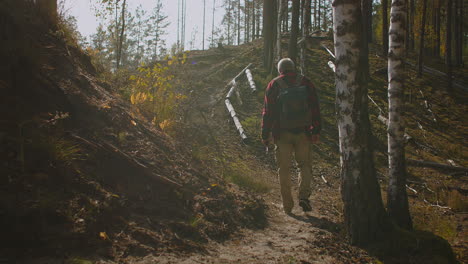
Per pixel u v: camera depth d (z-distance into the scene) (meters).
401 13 5.12
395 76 4.98
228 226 3.68
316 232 3.91
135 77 6.90
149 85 7.04
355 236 3.55
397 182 4.77
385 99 15.42
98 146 3.57
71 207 2.65
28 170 2.71
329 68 17.62
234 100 12.34
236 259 2.88
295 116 4.18
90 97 4.49
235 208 4.19
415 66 21.34
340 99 3.61
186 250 2.86
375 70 18.91
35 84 3.66
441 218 6.05
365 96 3.61
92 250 2.40
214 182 4.75
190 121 9.31
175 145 5.50
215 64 16.53
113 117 4.47
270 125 4.32
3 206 2.29
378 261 3.22
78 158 3.23
